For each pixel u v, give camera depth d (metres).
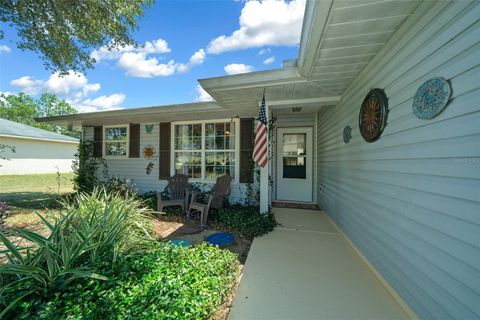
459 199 1.31
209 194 4.57
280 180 5.89
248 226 3.68
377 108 2.31
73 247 1.87
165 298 1.52
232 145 5.65
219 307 1.80
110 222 2.40
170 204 4.59
